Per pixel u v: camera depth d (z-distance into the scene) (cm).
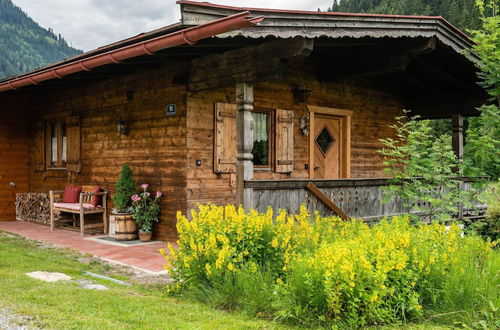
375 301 405
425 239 510
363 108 1130
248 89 683
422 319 435
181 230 525
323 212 752
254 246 504
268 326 399
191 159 816
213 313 432
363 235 493
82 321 372
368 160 1140
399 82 1192
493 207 931
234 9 584
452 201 746
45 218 1076
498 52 684
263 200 672
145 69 885
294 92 975
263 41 657
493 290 473
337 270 409
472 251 540
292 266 447
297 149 989
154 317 402
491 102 1076
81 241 868
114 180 977
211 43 647
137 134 915
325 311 407
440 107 1173
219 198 855
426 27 812
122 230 869
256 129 931
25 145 1270
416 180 731
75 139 1083
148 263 687
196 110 823
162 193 862
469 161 718
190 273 497
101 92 1015
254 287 450
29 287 483
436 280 468
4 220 1223
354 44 816
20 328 351
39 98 1227
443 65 1012
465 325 418
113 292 491
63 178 1145
